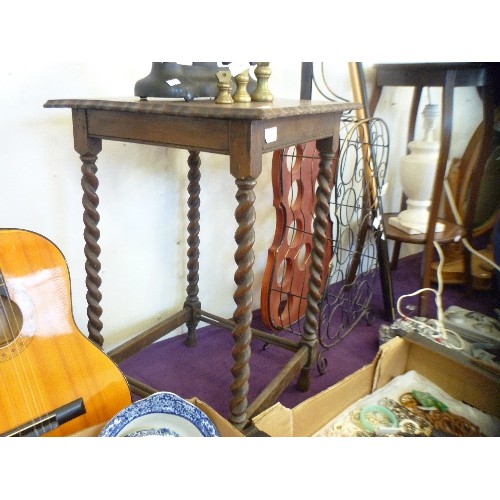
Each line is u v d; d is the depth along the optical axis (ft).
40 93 3.30
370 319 5.45
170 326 4.35
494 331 4.72
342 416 3.41
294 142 2.82
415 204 5.75
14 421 2.30
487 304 5.91
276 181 4.40
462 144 7.02
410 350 3.94
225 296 5.28
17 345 2.36
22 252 2.43
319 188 3.60
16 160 3.30
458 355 3.64
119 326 4.36
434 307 5.80
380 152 6.42
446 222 6.04
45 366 2.43
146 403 2.42
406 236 5.39
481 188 6.58
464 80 4.79
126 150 3.93
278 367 4.51
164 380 4.20
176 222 4.52
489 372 3.46
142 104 2.60
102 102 2.77
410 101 6.66
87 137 3.05
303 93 4.78
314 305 3.96
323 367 4.43
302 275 5.15
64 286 2.56
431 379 3.87
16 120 3.23
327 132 3.28
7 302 2.35
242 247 2.61
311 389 4.22
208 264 4.96
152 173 4.17
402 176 5.81
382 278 5.36
